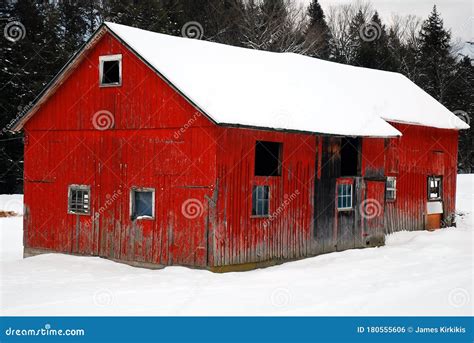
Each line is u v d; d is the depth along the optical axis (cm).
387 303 1389
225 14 4719
